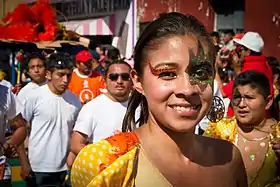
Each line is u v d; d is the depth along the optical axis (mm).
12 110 4855
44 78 7035
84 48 9898
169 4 11219
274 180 3727
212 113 2520
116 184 2072
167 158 2139
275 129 3695
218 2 10828
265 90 3771
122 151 2105
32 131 6102
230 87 5715
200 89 2084
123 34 11523
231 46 7555
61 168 6137
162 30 2121
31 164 6105
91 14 12352
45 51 9484
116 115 5168
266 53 9781
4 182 4953
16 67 9555
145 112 2307
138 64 2184
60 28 9953
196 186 2168
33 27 9758
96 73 7633
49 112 6055
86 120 5176
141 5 11273
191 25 2146
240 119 3777
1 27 9742
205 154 2252
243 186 2371
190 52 2084
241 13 10594
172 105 2080
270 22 9727
